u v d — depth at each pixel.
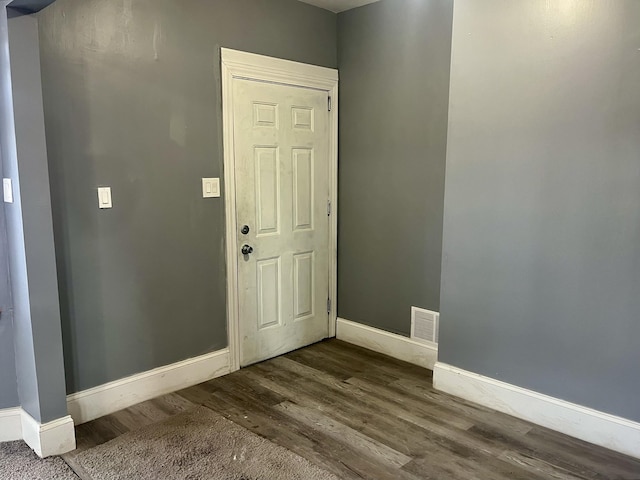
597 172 2.32
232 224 3.17
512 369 2.71
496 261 2.71
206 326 3.14
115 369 2.75
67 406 2.53
